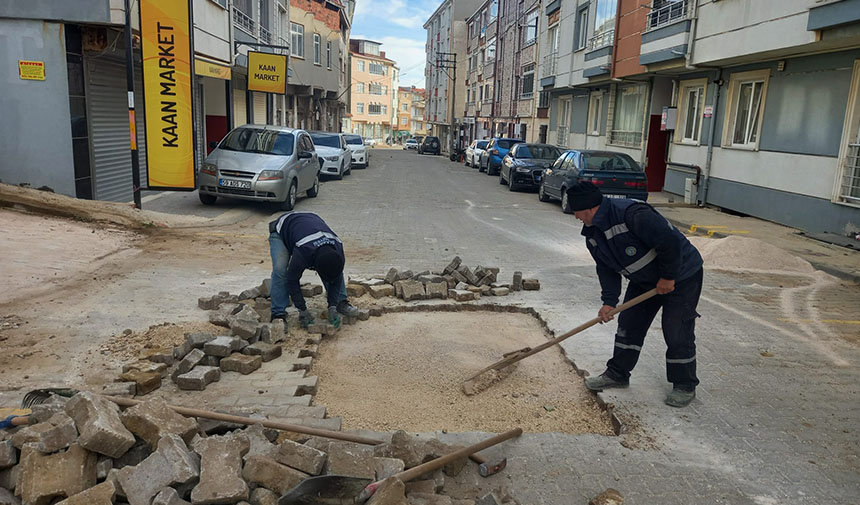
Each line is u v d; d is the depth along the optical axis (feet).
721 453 12.31
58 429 9.63
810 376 16.33
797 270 29.25
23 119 36.06
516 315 21.29
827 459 12.19
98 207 34.60
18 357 15.42
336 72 137.08
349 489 9.60
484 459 11.60
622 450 12.34
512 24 124.36
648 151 64.44
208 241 31.65
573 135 86.17
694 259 13.97
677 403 14.24
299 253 17.57
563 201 49.37
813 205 39.24
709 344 18.61
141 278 23.52
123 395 13.15
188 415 11.32
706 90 51.90
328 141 77.97
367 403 14.38
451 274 24.16
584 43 76.13
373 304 21.33
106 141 41.42
